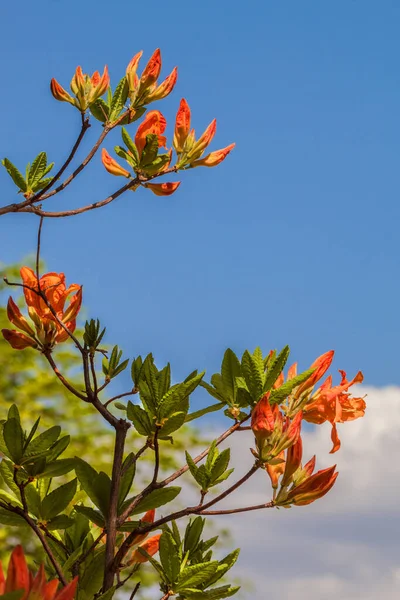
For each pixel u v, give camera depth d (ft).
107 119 6.93
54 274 6.20
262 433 5.85
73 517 6.23
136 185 6.84
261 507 5.96
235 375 6.13
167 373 5.87
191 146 6.84
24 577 4.89
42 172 6.84
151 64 6.93
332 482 5.96
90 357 6.12
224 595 6.00
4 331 6.12
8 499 6.01
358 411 6.22
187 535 6.10
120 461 6.02
